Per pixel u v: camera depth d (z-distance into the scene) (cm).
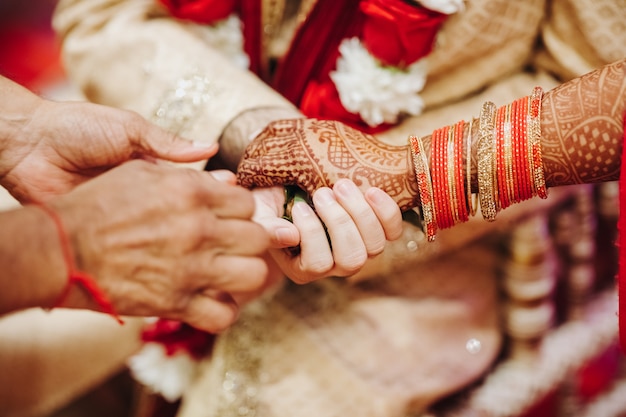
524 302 80
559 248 83
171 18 80
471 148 60
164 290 57
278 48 80
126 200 55
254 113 70
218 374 77
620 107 56
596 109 57
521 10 68
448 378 76
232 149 70
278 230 61
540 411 85
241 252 59
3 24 160
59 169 67
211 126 71
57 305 54
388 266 75
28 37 160
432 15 66
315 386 75
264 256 71
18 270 52
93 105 66
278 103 71
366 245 61
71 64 82
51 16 166
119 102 76
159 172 57
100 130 65
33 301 53
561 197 77
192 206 57
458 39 68
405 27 66
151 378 80
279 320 78
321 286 79
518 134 58
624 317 57
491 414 78
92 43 80
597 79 57
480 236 76
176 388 79
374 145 62
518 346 82
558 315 87
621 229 56
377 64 69
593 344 85
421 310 78
